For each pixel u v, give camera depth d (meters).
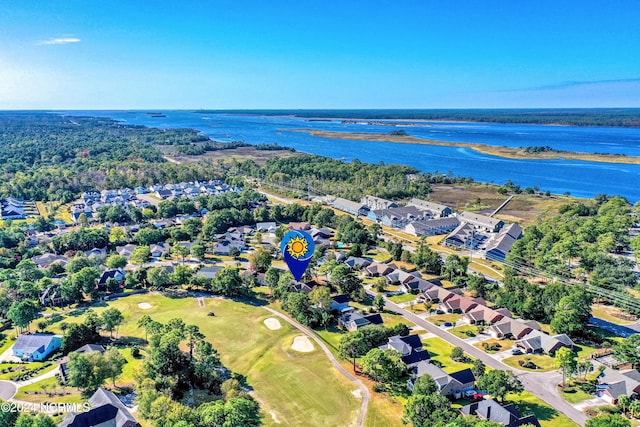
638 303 128.25
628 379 89.62
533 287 128.38
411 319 123.62
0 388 88.56
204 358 92.00
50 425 69.25
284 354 104.38
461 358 102.12
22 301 111.69
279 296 131.88
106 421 74.38
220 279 135.38
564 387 91.94
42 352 100.94
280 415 82.81
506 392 85.75
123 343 106.88
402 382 93.88
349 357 99.44
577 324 110.50
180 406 74.19
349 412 84.00
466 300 128.25
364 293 134.38
